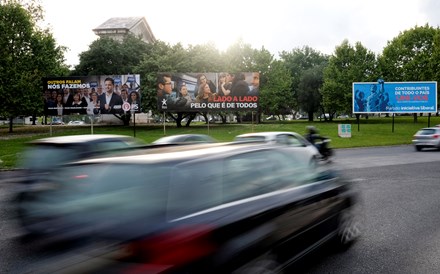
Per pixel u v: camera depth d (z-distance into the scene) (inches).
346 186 192.4
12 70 1306.6
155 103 1598.2
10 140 1122.7
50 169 214.4
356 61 2171.5
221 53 1913.1
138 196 111.8
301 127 1679.4
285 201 137.5
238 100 1311.5
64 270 103.3
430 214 260.8
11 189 401.4
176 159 120.7
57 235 113.8
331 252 182.9
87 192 125.0
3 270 167.2
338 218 178.2
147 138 1197.1
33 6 1584.6
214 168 125.2
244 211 118.4
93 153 235.1
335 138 1247.5
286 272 133.6
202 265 98.3
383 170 512.4
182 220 102.9
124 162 125.0
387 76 2138.3
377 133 1428.4
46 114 1254.9
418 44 2118.6
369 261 172.6
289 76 2635.3
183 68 1620.3
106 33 2459.4
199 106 1309.1
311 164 178.7
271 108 2380.7
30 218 186.4
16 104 1341.0
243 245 111.0
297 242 139.9
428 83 1448.1
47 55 1535.4
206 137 404.2
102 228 105.4
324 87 2226.9
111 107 1262.3
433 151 840.9
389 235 212.4
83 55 1950.1
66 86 1255.5
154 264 92.8
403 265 167.9
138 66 1721.2
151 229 98.6
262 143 163.0
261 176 140.8
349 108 2144.4
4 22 1355.8
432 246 192.9
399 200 309.6
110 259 97.3
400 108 1462.8
